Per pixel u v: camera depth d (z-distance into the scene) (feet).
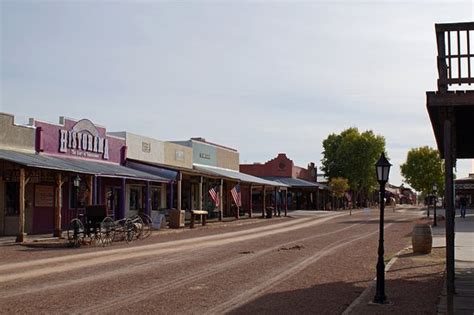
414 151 221.46
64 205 95.30
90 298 38.19
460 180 282.97
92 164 98.22
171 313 33.76
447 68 33.30
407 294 39.58
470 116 37.01
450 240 33.06
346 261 59.98
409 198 514.27
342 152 303.48
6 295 39.06
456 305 35.35
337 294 40.19
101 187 106.32
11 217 84.84
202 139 173.17
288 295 39.78
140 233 88.28
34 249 69.41
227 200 176.76
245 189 207.10
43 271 51.08
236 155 185.78
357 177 303.07
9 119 82.94
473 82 32.89
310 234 103.81
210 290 41.70
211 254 67.00
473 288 41.27
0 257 61.21
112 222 79.46
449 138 33.68
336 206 282.56
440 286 42.80
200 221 136.98
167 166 121.39
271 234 103.35
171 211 112.88
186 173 121.19
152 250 70.95
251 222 145.48
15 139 84.07
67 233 80.18
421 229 65.72
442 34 33.53
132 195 118.01
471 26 33.04
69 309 34.55
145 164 115.85
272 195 231.09
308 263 58.18
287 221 154.30
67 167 82.17
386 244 81.82
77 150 98.94
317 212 224.53
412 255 63.87
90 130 102.89
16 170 82.38
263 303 36.88
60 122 95.20
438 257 61.67
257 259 61.82
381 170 38.01
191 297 38.88
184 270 52.42
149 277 47.91
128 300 37.65
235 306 35.86
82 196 98.84
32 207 88.84
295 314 33.65
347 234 103.86
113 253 66.80
